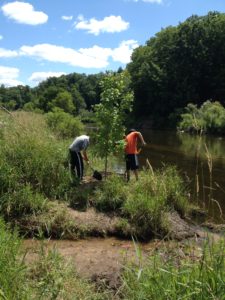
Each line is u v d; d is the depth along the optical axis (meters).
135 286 4.50
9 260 5.11
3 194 9.20
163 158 23.17
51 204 9.50
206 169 19.02
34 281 5.18
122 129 11.77
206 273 3.96
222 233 5.04
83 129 25.16
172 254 4.86
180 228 9.36
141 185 10.75
